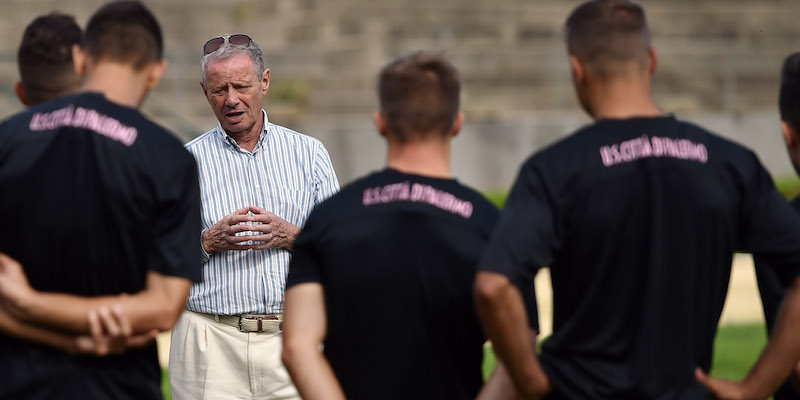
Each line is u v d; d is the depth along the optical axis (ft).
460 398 28.86
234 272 41.24
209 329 41.45
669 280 26.91
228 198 42.09
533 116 188.65
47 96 30.76
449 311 28.37
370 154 170.81
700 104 201.46
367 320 28.30
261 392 41.39
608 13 27.71
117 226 28.32
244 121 41.78
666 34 223.92
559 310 27.99
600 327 27.12
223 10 212.23
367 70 196.44
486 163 178.70
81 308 28.19
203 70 42.01
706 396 27.50
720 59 209.36
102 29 28.86
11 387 28.68
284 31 211.00
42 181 28.14
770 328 29.60
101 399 28.94
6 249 28.58
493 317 26.53
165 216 28.73
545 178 26.96
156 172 28.43
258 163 42.42
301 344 28.35
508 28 217.36
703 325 27.50
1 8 199.62
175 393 42.09
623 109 27.66
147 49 29.17
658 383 26.89
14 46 193.67
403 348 28.30
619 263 26.89
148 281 28.89
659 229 26.84
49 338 28.60
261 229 40.57
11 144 28.30
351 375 28.68
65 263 28.35
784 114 30.55
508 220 26.76
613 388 26.89
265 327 41.32
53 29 30.78
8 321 28.43
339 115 187.83
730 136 189.16
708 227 27.12
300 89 187.11
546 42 216.95
